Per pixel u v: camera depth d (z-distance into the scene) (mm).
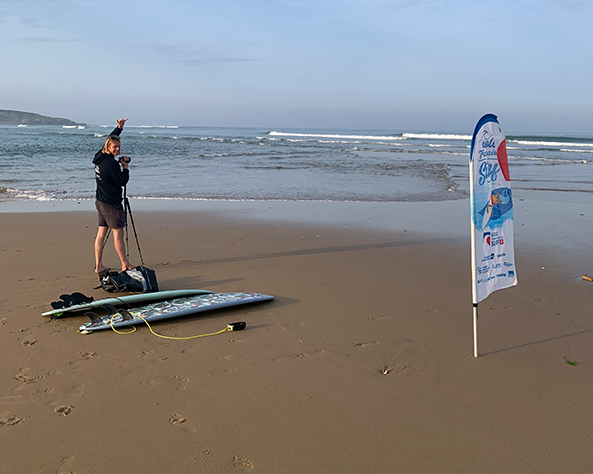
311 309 5348
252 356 4180
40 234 8852
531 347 4398
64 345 4336
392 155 30922
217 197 14062
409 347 4395
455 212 11961
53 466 2760
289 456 2871
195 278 6453
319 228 9859
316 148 39156
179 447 2939
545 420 3264
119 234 6254
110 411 3312
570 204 13023
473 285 4121
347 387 3676
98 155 6055
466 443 3012
